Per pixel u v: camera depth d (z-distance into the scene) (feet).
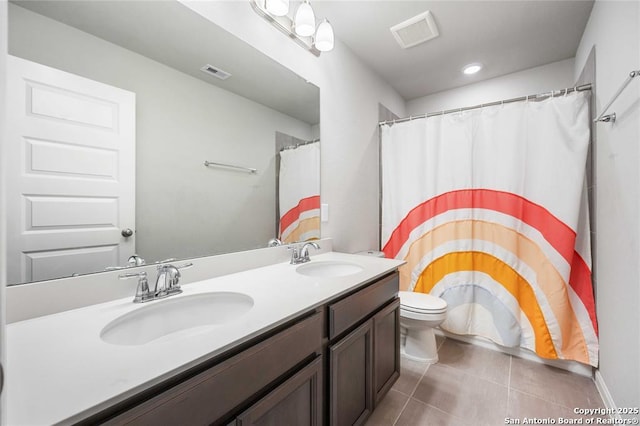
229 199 4.45
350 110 7.25
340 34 6.60
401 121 7.99
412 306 5.98
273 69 5.12
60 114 2.80
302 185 5.80
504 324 6.42
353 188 7.38
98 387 1.62
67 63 2.85
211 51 4.16
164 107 3.65
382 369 4.64
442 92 9.87
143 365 1.84
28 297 2.56
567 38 6.79
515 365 6.11
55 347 2.07
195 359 1.93
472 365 6.13
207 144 4.15
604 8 5.01
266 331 2.46
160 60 3.60
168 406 1.79
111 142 3.16
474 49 7.26
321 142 6.27
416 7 5.72
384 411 4.77
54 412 1.42
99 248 3.05
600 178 5.25
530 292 6.18
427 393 5.22
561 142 5.81
